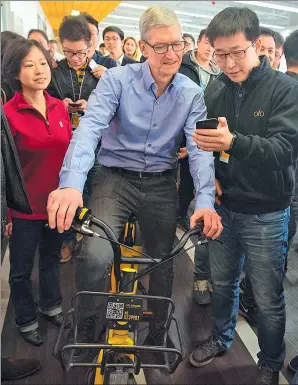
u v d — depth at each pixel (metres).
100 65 2.52
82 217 1.02
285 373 1.77
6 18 3.52
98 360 1.25
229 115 1.39
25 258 1.72
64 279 2.32
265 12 1.86
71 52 2.31
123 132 1.41
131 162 1.42
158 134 1.39
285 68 1.72
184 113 1.38
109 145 1.45
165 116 1.37
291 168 1.37
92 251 1.23
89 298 1.24
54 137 1.60
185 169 1.82
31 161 1.60
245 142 1.11
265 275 1.47
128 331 1.15
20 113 1.56
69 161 1.18
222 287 1.68
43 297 1.96
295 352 1.89
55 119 1.64
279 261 1.46
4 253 2.54
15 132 1.55
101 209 1.35
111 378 1.12
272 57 1.75
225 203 1.48
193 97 1.37
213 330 1.82
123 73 1.34
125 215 1.41
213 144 1.11
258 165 1.21
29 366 1.73
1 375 1.67
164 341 1.18
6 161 1.39
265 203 1.39
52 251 1.86
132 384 1.22
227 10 1.21
